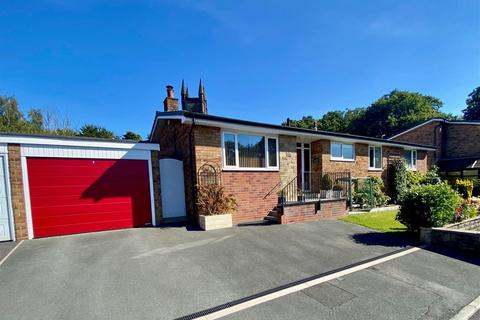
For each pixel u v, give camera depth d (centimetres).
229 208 808
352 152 1323
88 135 2698
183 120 784
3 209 637
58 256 515
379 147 1456
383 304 330
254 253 539
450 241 581
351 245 604
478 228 743
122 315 303
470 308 321
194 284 389
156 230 737
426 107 3869
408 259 510
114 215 756
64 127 2922
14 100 2872
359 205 1146
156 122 1175
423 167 1794
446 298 347
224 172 871
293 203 843
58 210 690
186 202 934
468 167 1759
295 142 1065
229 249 562
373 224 816
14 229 641
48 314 305
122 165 777
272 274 430
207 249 562
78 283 391
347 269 455
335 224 820
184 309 317
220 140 870
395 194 1391
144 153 807
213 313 307
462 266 472
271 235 683
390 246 597
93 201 732
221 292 364
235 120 838
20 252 543
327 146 1205
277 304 329
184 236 670
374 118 4166
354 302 335
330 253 545
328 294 358
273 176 987
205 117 789
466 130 1941
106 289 371
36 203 668
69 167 709
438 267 467
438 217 628
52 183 687
